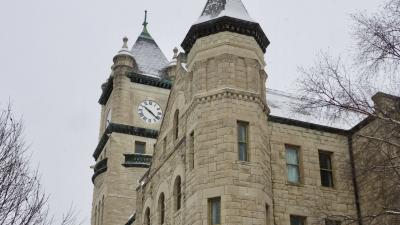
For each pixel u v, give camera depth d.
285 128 27.72
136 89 55.12
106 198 49.06
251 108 26.22
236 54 27.12
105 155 53.50
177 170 28.64
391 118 18.14
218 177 24.50
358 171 25.73
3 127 18.75
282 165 26.83
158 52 60.28
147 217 33.31
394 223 21.55
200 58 27.45
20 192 17.75
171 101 31.95
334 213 26.44
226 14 27.48
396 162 19.48
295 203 26.17
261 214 24.14
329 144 28.16
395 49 17.20
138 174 50.31
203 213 24.19
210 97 26.30
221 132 25.39
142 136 52.78
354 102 18.42
